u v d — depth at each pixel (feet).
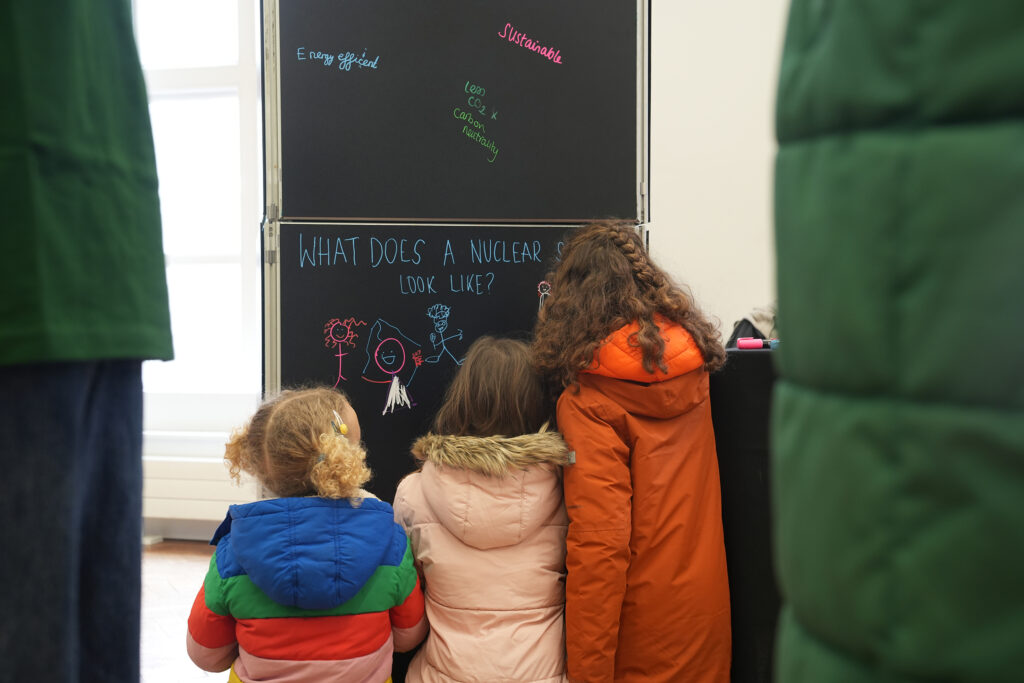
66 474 1.82
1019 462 0.95
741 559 6.28
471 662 5.55
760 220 12.14
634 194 7.88
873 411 1.07
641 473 5.71
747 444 6.28
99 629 2.00
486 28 7.79
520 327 7.82
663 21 12.15
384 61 7.76
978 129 0.99
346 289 7.75
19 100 1.70
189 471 13.24
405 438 7.77
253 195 13.99
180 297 14.39
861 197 1.07
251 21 13.78
